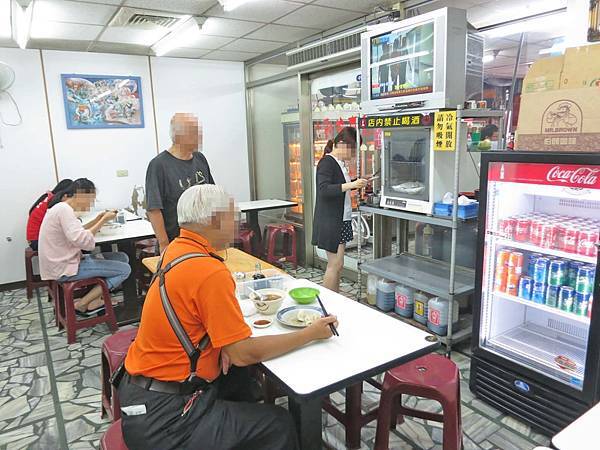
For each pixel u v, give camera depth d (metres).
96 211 5.01
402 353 1.47
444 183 2.90
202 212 1.41
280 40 4.72
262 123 5.93
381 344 1.53
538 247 2.13
